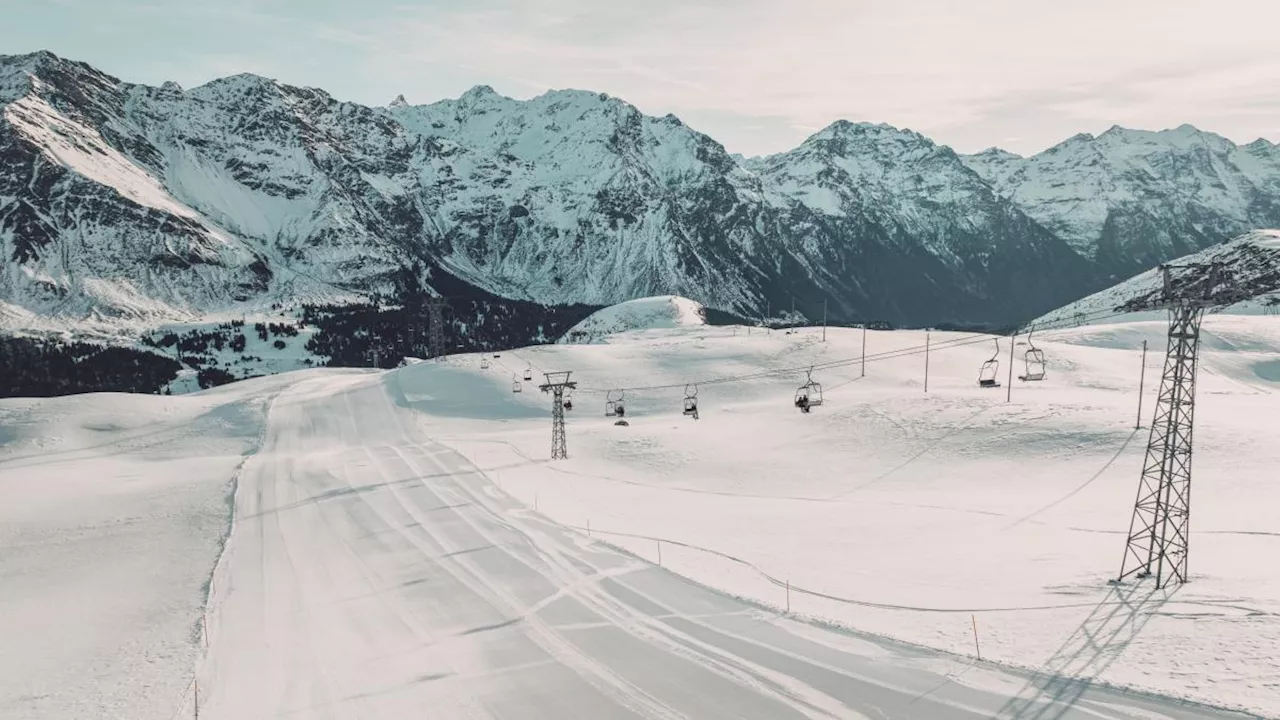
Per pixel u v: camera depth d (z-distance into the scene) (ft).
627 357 509.76
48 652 141.69
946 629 128.57
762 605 144.46
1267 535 163.22
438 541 202.18
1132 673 108.06
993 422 292.81
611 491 260.42
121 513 246.27
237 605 161.27
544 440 345.92
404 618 149.79
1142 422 271.49
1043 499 214.48
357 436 378.32
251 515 237.66
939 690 109.81
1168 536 169.17
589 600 153.28
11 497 269.44
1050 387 402.11
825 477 265.95
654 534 200.54
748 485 265.34
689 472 284.61
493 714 112.06
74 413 414.21
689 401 369.30
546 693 117.19
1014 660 115.24
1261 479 208.03
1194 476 217.77
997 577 152.05
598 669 123.65
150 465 330.54
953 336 572.10
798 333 561.02
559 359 507.30
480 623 145.28
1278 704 96.53
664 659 125.59
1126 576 144.36
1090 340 604.08
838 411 340.18
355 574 178.91
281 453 343.26
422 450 338.13
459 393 452.76
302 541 208.54
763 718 106.83
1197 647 112.27
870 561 169.89
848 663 119.65
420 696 118.21
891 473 261.44
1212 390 417.49
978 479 243.60
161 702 119.75
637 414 412.77
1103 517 191.93
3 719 117.08
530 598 156.35
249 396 485.15
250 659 134.41
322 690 121.49
